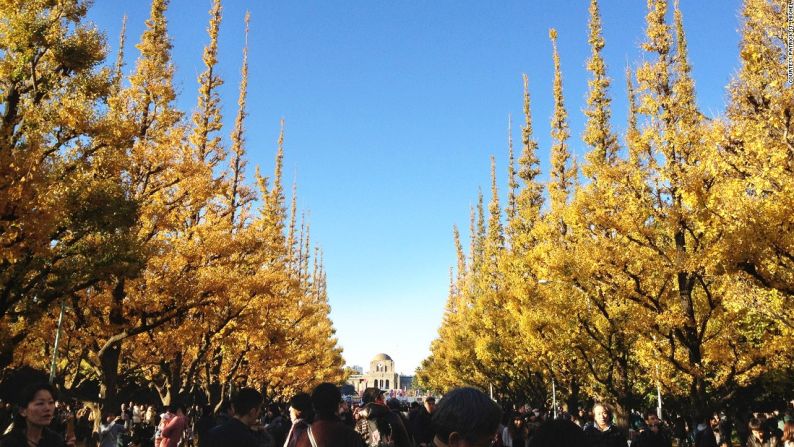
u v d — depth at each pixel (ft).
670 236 47.80
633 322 45.21
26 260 30.30
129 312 45.34
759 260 29.27
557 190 71.00
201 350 58.80
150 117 50.88
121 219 33.17
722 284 41.01
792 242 28.43
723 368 42.27
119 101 48.16
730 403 76.89
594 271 47.50
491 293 98.27
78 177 32.63
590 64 62.85
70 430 18.60
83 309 47.32
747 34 37.76
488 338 100.78
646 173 44.80
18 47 33.68
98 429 45.27
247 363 83.15
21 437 11.08
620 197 45.29
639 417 77.20
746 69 36.17
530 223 85.46
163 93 50.62
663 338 46.11
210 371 79.56
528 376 101.91
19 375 12.19
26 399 11.34
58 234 32.53
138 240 36.32
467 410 6.30
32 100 35.06
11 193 28.09
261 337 66.03
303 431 12.13
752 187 32.55
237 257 57.31
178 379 57.11
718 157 35.06
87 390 90.02
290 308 89.92
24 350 59.00
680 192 36.88
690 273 41.29
